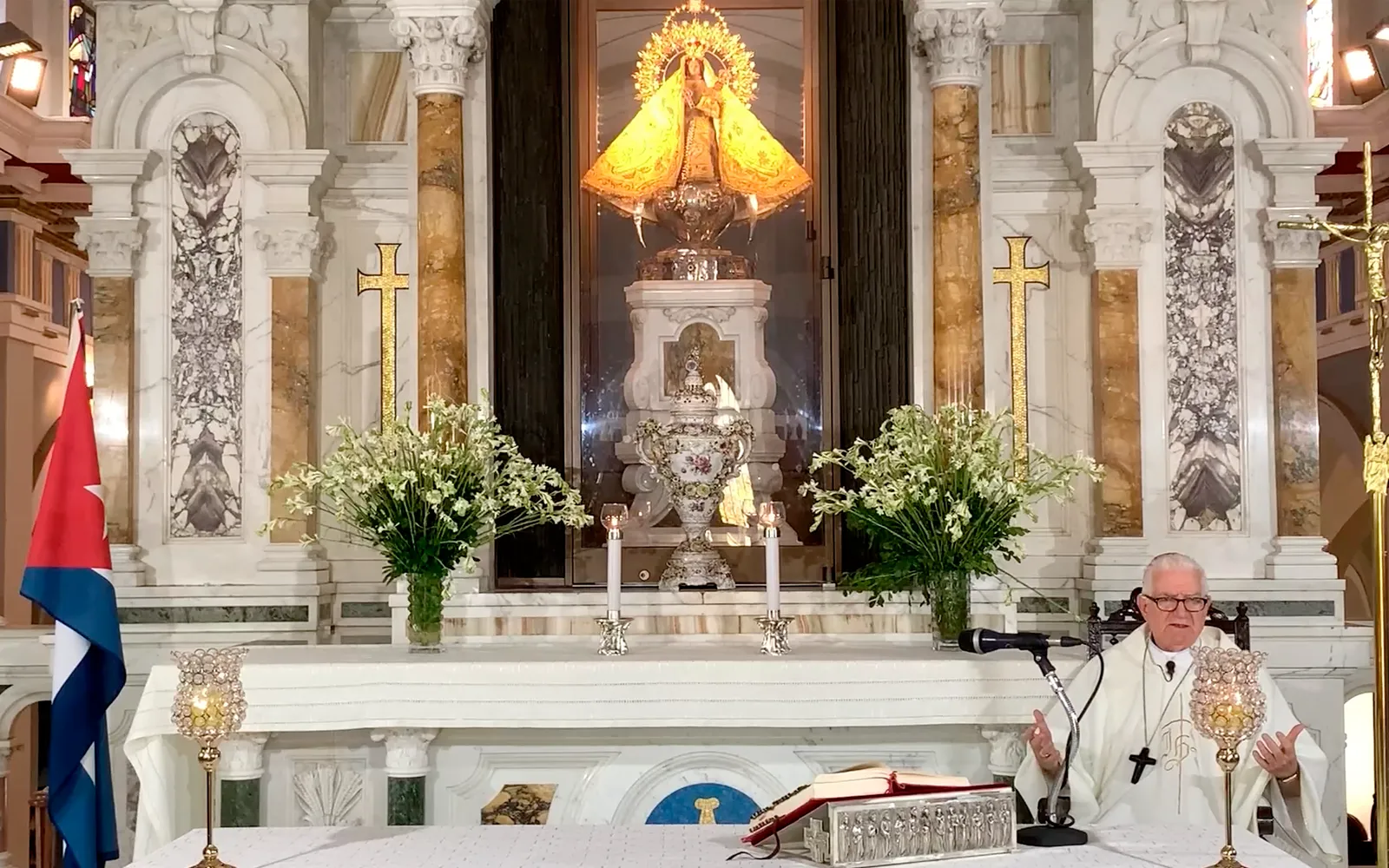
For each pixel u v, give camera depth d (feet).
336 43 25.16
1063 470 19.86
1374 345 11.82
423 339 22.70
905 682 17.20
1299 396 23.68
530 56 25.32
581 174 25.38
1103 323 23.79
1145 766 15.14
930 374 22.95
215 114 24.30
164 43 24.17
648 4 25.62
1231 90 24.08
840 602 20.68
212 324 24.16
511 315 24.84
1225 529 23.72
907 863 10.26
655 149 25.17
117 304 23.93
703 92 25.18
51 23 38.47
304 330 24.06
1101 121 23.94
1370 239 11.88
